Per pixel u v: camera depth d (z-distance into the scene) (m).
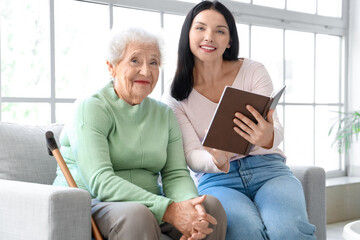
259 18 3.43
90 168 1.65
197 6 2.09
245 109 1.69
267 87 2.12
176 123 1.95
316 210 2.21
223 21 2.06
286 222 1.78
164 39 1.85
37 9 2.44
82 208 1.45
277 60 3.60
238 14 3.28
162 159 1.83
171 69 2.89
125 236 1.48
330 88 4.03
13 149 1.91
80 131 1.69
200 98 2.12
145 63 1.76
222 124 1.70
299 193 1.92
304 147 3.86
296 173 2.22
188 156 2.00
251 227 1.75
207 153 1.95
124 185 1.62
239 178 2.02
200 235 1.56
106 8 2.66
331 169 4.07
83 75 2.61
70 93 2.57
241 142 1.77
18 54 2.39
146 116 1.84
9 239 1.52
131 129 1.79
